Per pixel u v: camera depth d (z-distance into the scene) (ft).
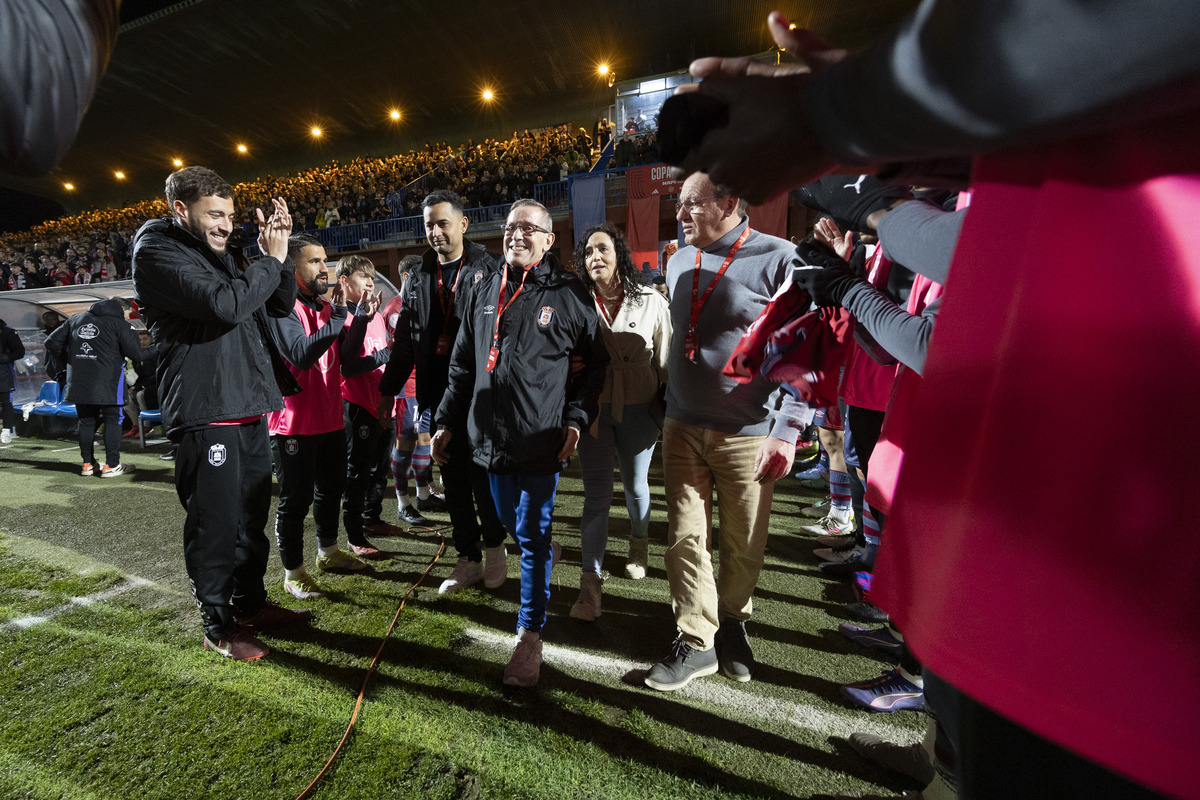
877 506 3.80
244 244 6.88
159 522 12.48
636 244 38.86
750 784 4.98
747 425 5.98
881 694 6.02
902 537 1.72
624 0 62.54
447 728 5.67
